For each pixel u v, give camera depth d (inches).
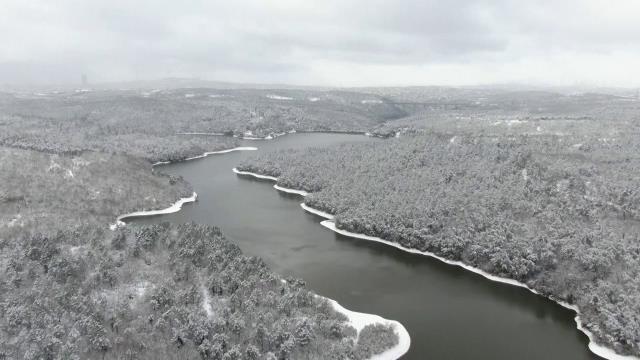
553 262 5177.2
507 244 5551.2
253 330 3801.7
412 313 4643.2
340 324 4057.6
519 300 4977.9
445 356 3905.0
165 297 4010.8
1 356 3265.3
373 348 3801.7
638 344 3900.1
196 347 3617.1
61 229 5388.8
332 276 5492.1
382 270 5698.8
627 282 4569.4
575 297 4741.6
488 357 3914.9
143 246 5029.5
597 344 4097.0
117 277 4279.0
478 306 4825.3
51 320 3602.4
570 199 6181.1
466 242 5890.8
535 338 4237.2
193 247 5000.0
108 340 3452.3
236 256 5088.6
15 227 5644.7
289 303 4197.8
